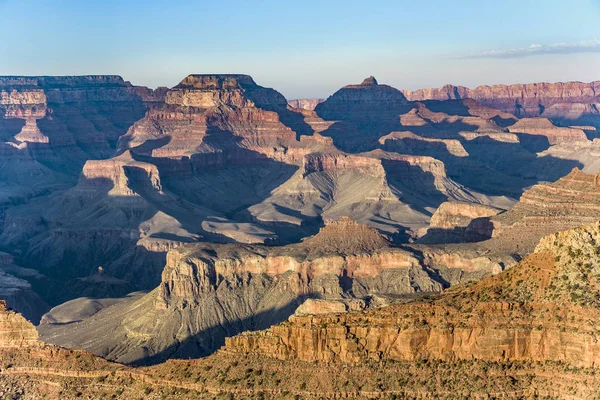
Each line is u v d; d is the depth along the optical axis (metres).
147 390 133.88
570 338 112.44
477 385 114.75
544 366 113.69
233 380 127.06
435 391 116.31
